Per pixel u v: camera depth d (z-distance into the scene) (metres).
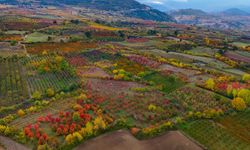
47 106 114.56
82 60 176.75
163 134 97.19
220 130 101.12
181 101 121.38
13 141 91.44
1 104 117.00
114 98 122.31
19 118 105.44
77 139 90.88
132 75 151.88
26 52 191.12
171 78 147.00
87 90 129.88
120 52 196.00
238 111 113.94
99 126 97.44
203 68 170.00
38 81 141.62
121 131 98.25
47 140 90.38
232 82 143.88
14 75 148.00
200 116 107.69
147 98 124.00
